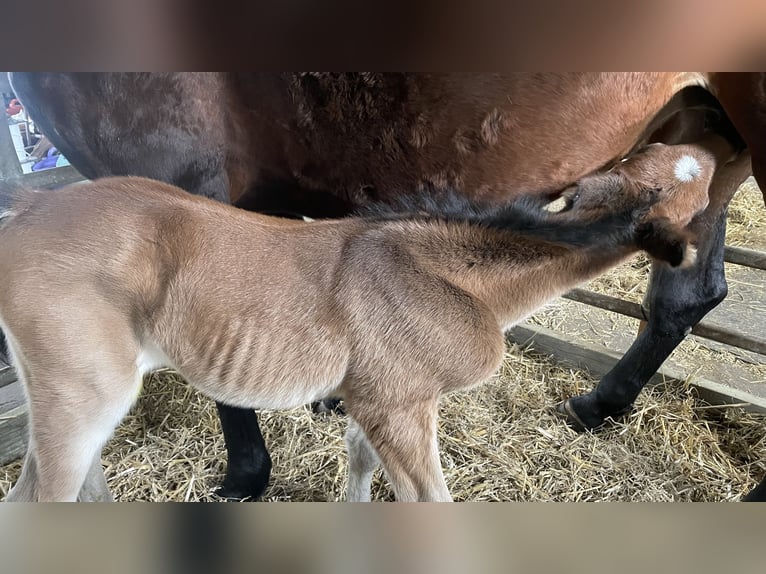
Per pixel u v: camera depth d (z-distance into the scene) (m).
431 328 0.93
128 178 0.96
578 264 0.99
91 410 0.92
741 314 1.99
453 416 1.50
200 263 0.92
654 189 0.93
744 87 0.94
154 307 0.93
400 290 0.94
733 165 1.16
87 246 0.88
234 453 1.25
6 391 1.58
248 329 0.93
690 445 1.42
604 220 0.95
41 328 0.88
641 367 1.41
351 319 0.94
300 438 1.42
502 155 1.02
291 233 0.95
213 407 1.49
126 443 1.40
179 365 0.97
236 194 1.19
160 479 1.31
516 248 0.98
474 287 0.99
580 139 1.00
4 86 1.14
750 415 1.48
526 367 1.70
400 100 0.99
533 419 1.52
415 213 1.00
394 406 0.95
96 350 0.90
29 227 0.89
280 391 0.98
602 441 1.46
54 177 1.64
